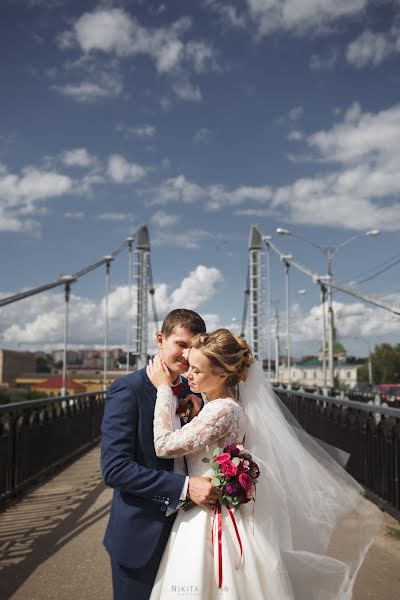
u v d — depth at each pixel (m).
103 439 2.26
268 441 2.41
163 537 2.21
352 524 2.57
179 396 2.49
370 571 3.71
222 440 2.32
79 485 6.80
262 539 2.21
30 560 4.10
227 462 2.17
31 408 6.73
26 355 111.12
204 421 2.25
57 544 4.46
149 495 2.17
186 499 2.24
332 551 2.46
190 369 2.38
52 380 73.38
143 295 68.12
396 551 4.08
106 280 38.16
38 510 5.57
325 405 7.92
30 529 4.89
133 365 50.94
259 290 71.81
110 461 2.20
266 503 2.27
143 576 2.18
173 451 2.21
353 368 121.94
